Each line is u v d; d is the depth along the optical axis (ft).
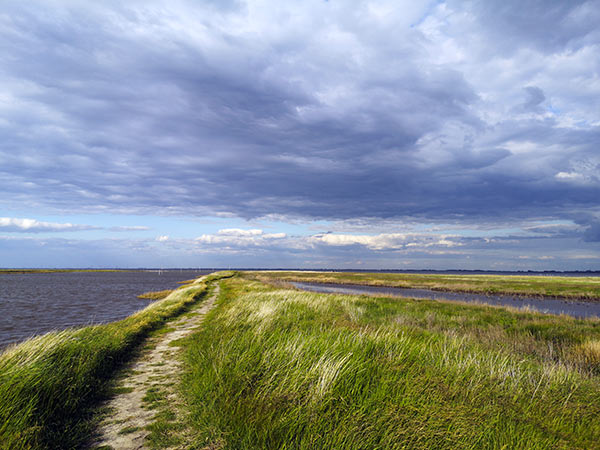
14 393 13.70
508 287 146.51
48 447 12.10
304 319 37.22
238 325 32.32
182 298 71.72
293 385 14.46
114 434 13.75
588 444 11.64
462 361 18.57
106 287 179.11
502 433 11.68
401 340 22.06
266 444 11.63
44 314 74.38
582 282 185.16
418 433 11.13
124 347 27.76
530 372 18.26
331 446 10.81
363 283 196.65
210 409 14.84
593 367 26.89
